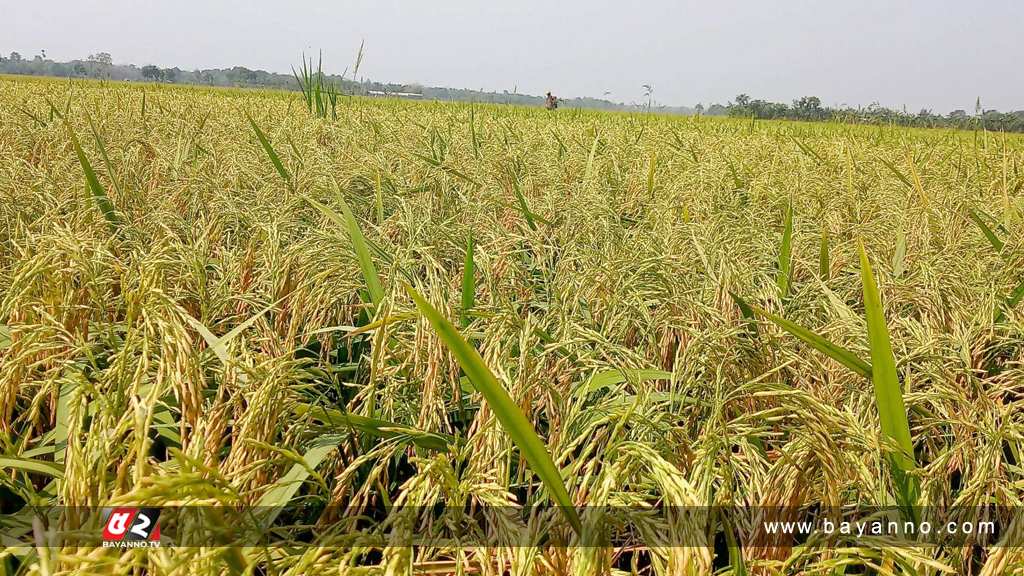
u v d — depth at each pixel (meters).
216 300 2.48
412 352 2.07
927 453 2.27
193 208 4.06
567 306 2.56
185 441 1.47
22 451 1.80
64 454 1.77
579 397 1.85
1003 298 2.96
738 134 14.96
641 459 1.45
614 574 1.48
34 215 3.47
